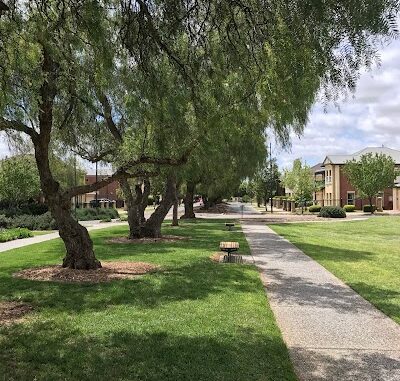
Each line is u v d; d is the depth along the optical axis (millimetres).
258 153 24469
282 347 5586
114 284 9188
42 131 9852
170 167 12586
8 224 27469
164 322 6543
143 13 6086
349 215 46844
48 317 6855
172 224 28516
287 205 62062
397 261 13539
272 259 13359
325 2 4055
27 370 4844
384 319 6961
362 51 4301
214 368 4910
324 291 8961
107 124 13430
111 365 4980
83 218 38719
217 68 7094
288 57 4727
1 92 7418
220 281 9602
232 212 53969
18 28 7094
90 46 7941
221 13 5621
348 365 5098
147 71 7379
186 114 9828
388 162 49969
